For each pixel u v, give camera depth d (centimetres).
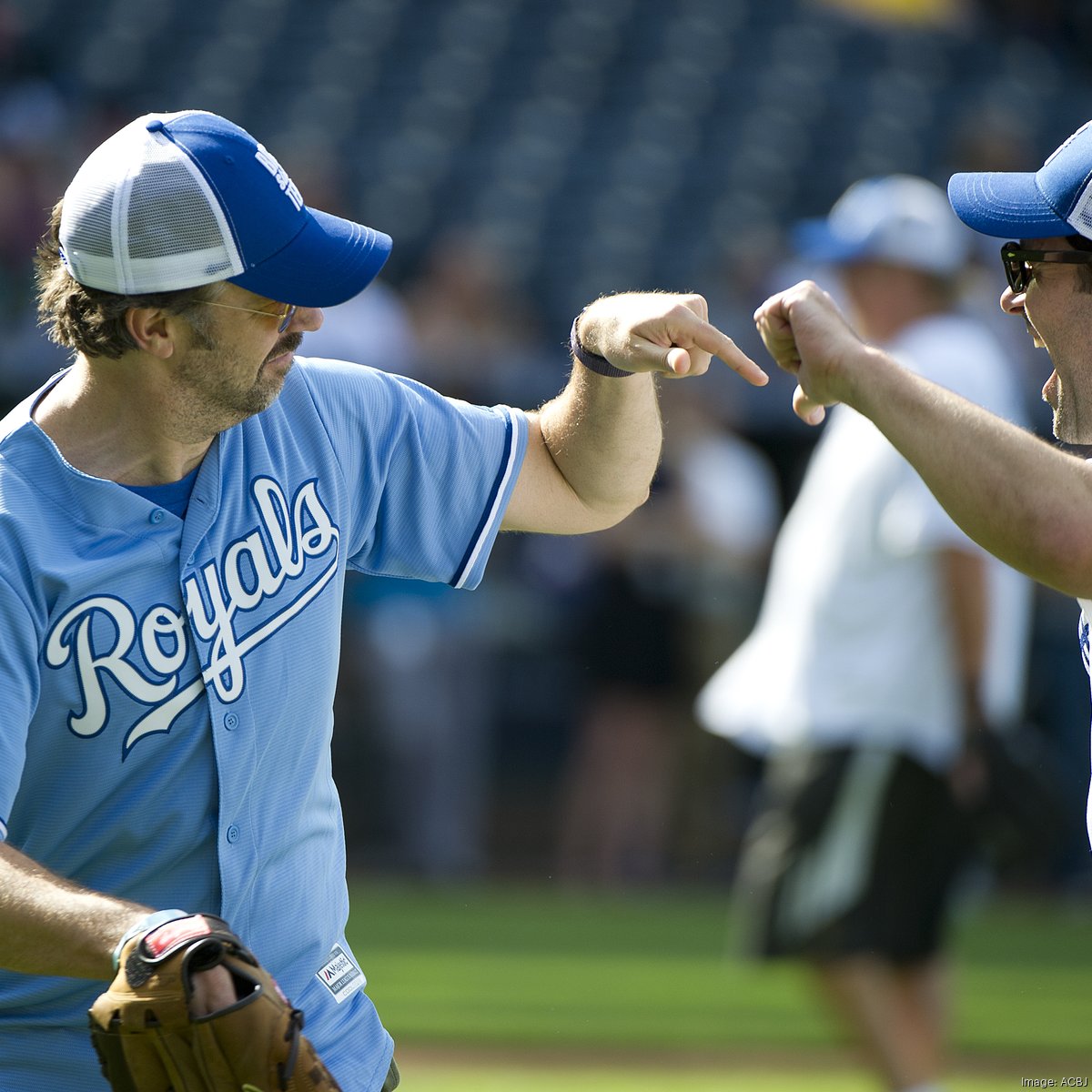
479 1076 1923
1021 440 831
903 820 1714
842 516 1755
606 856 3322
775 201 5925
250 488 921
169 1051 788
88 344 873
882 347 1866
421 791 3322
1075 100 6556
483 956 2592
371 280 893
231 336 874
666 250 5662
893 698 1719
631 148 6125
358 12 6662
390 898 3142
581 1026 2145
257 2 6719
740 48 6650
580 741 3353
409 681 3253
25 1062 907
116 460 894
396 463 1012
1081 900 3166
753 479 3369
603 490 1086
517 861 3450
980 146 5044
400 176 5966
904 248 1845
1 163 4200
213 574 890
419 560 1038
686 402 3303
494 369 3628
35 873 805
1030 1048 2042
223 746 887
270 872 926
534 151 6112
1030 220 898
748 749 3316
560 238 5697
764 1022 2178
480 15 6719
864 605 1736
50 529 859
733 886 3319
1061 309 905
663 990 2362
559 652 3378
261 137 6219
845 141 6178
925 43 6700
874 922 1695
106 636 859
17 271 4075
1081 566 816
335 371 998
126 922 792
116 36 6538
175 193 851
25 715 841
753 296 4325
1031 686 3086
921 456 844
